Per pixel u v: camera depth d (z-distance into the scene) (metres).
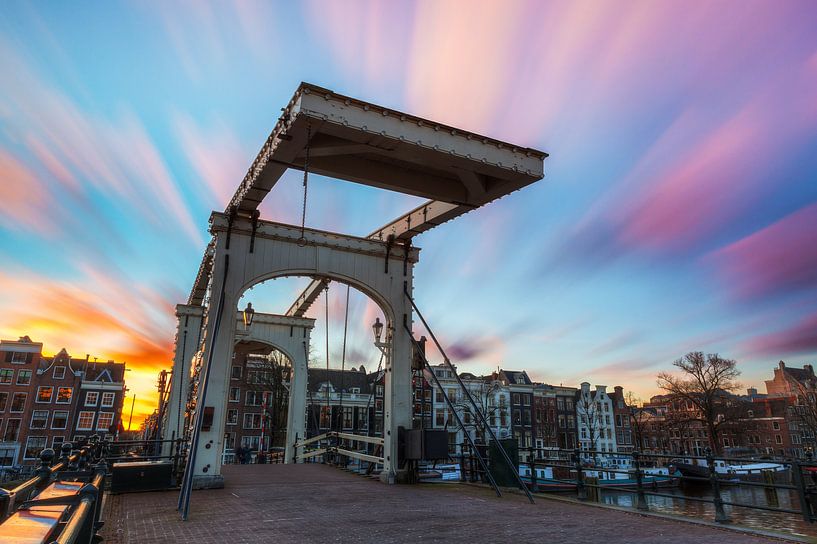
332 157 10.80
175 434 18.20
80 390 53.22
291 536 6.22
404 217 13.82
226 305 11.45
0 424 49.00
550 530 6.88
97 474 4.87
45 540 1.96
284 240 12.41
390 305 13.43
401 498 9.73
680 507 29.52
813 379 92.12
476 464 12.67
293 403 19.97
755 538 6.52
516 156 10.71
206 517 7.41
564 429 68.88
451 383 61.50
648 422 90.75
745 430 64.38
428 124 9.77
